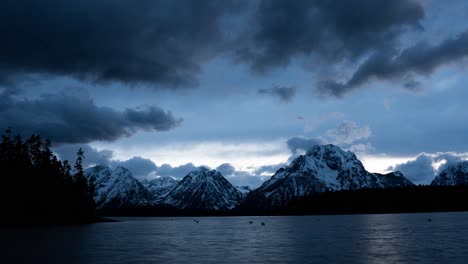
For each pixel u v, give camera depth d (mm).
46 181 187875
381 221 184500
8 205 167250
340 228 132500
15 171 177250
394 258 50812
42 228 142875
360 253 56750
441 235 88875
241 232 121938
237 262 49094
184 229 150375
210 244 76625
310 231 119312
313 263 47375
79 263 48750
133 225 196250
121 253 60062
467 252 56094
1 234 105938
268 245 72875
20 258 53656
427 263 46125
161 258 53750
